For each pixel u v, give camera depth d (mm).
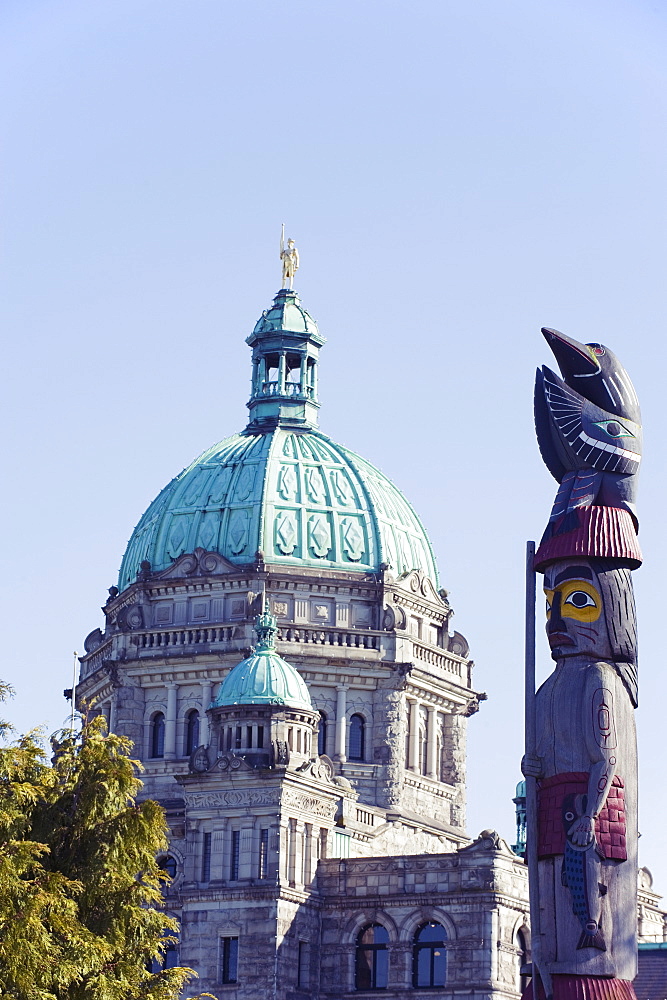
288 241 160375
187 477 149625
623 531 73750
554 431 74938
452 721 148125
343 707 140875
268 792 123062
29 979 76188
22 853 78938
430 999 120750
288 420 153500
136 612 143250
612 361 75562
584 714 71938
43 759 90062
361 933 124438
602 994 70000
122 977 82875
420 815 143000
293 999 121188
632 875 71375
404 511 152125
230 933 121688
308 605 142250
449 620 150250
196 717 140375
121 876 84688
